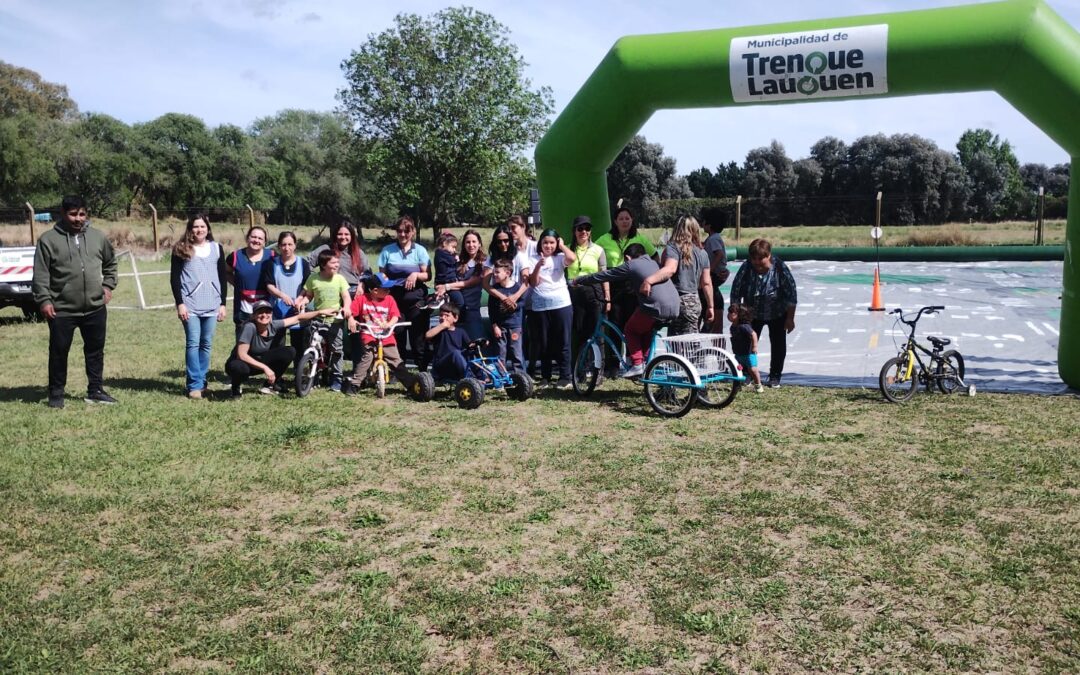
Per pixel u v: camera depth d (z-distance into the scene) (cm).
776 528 520
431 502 565
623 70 956
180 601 428
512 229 955
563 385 938
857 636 393
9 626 400
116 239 3556
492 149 3988
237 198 7106
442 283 1001
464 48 3975
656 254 999
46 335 1353
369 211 7294
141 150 6856
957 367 988
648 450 685
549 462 652
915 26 852
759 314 923
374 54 3919
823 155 6250
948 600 425
